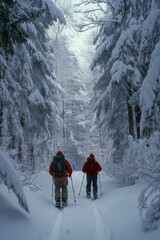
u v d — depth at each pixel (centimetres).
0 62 744
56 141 3025
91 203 1038
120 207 735
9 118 1241
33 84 1540
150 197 679
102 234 610
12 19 618
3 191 664
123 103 1722
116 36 1495
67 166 1018
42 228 596
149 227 481
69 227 677
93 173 1181
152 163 730
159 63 530
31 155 1708
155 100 526
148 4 657
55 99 2727
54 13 1363
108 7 1458
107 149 2375
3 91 938
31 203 746
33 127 1817
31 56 1588
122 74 1341
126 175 1259
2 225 509
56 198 936
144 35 580
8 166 564
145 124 546
